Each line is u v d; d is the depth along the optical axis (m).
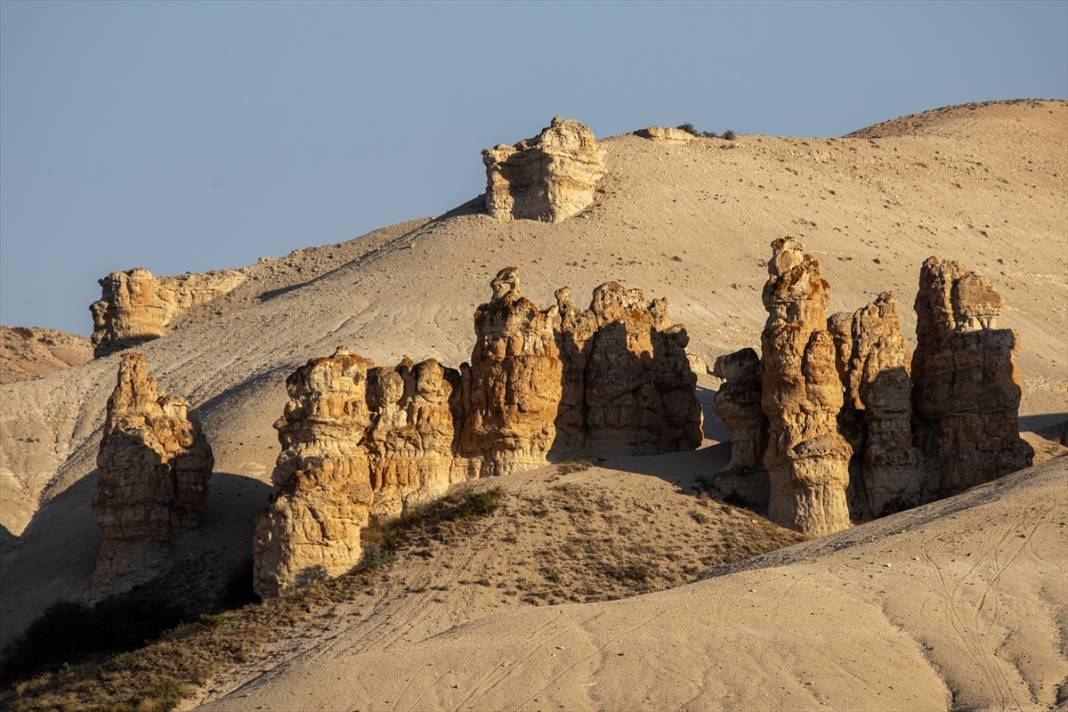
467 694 162.00
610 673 162.75
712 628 169.50
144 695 184.12
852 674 160.62
